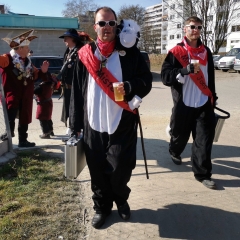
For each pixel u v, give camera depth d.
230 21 34.06
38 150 5.00
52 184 3.76
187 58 3.72
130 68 2.68
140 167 4.38
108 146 2.76
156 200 3.44
